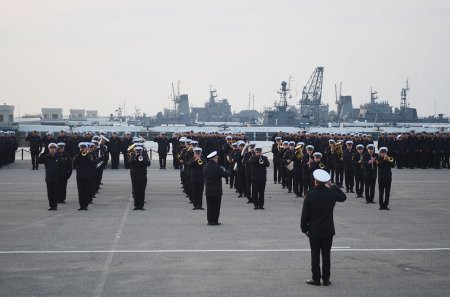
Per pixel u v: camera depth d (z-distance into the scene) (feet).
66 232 55.88
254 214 69.21
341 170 100.83
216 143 136.46
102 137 92.58
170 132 396.78
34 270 40.73
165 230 57.41
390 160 73.15
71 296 34.50
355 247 49.60
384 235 55.52
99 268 41.42
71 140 128.47
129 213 69.15
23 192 90.74
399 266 42.63
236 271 40.88
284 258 45.09
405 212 71.72
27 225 59.93
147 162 71.87
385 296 34.86
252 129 390.21
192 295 34.86
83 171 71.15
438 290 36.22
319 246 37.27
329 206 37.09
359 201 82.99
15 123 390.21
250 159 74.69
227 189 99.60
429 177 121.29
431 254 46.85
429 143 145.38
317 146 130.93
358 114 580.71
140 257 45.11
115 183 105.81
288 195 89.45
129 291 35.63
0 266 41.91
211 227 59.47
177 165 141.18
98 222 62.18
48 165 71.10
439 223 63.00
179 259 44.50
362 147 87.45
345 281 38.29
